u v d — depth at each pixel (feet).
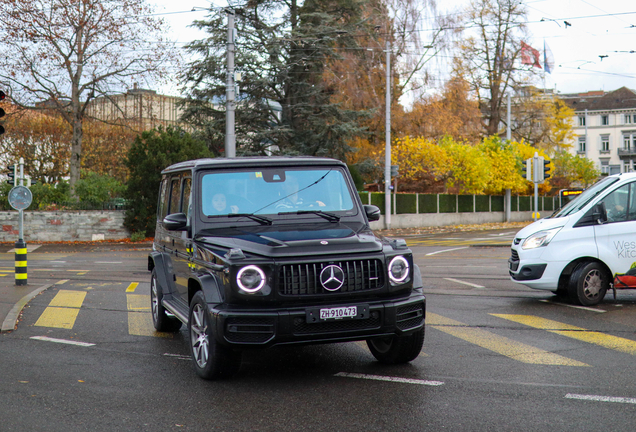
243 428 15.30
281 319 17.89
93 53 102.53
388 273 18.98
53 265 60.23
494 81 182.29
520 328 27.66
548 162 81.97
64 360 22.74
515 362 21.61
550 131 201.87
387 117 119.65
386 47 130.93
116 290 42.04
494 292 38.65
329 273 18.39
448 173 147.95
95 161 158.20
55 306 35.37
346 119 119.85
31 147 152.05
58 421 15.94
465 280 44.68
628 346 23.99
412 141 133.59
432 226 140.97
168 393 18.40
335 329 18.39
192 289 21.44
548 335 26.14
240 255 18.42
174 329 28.27
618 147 334.85
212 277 19.06
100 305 35.70
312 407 16.89
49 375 20.59
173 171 25.59
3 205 97.30
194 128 117.91
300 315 18.01
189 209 21.86
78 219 96.68
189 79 115.34
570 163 230.68
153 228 98.43
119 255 72.90
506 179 160.66
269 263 18.16
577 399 17.30
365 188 152.76
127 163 98.48
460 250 74.23
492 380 19.35
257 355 23.29
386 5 137.28
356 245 19.04
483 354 22.84
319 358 22.70
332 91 127.65
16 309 33.32
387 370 20.76
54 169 156.66
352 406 16.93
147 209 97.96
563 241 33.47
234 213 21.54
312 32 118.42
